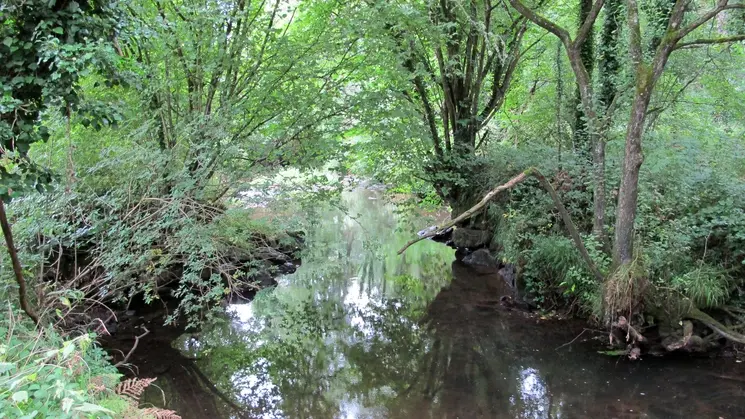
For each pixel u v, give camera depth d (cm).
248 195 776
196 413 586
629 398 582
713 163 786
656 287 667
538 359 696
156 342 753
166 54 718
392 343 786
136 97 726
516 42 1146
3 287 503
